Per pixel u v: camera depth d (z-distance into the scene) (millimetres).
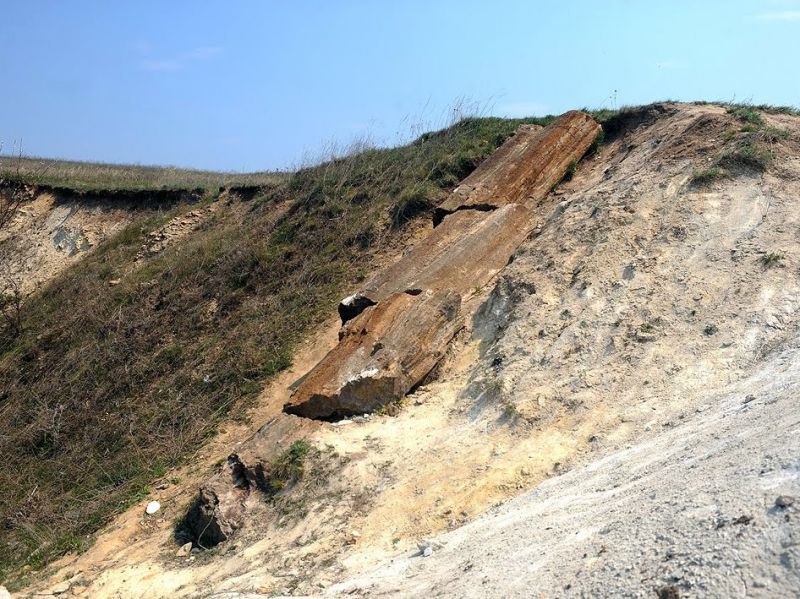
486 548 5238
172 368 12773
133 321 14469
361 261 13664
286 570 6578
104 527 9203
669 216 9469
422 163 15570
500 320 9578
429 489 7098
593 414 7230
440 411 8469
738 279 8055
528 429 7414
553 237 10281
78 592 7543
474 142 15656
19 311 17359
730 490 4059
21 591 7988
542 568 4297
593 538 4387
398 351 9180
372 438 8188
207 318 13812
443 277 10867
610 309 8430
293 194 17016
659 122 13352
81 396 12977
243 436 10422
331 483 7648
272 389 11281
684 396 6922
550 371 8055
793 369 6324
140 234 19812
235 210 18797
